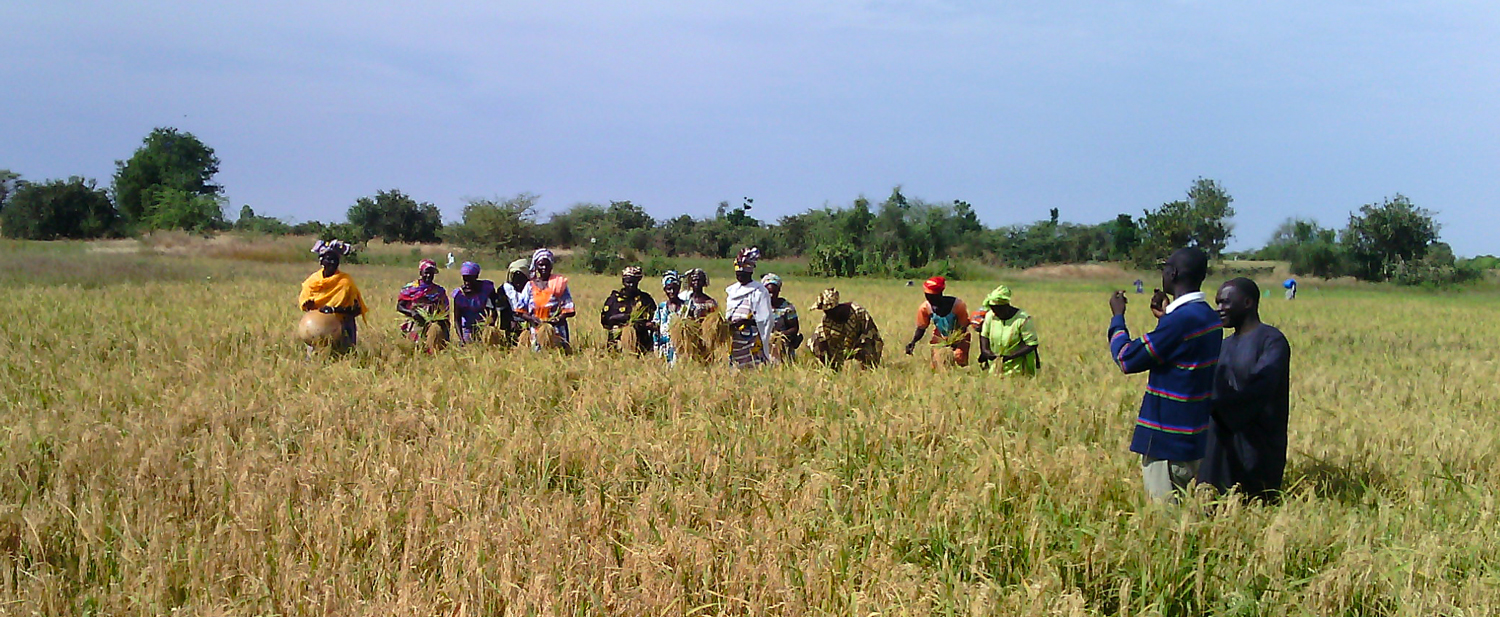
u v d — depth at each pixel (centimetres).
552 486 666
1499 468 708
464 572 494
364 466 656
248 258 4934
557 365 1028
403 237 8312
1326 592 491
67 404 807
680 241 7844
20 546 521
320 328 1125
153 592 480
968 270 6381
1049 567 507
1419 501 627
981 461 647
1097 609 493
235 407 811
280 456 700
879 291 3662
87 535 529
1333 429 841
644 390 902
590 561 519
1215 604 493
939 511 569
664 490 623
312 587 484
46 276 2770
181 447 693
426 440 739
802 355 1107
